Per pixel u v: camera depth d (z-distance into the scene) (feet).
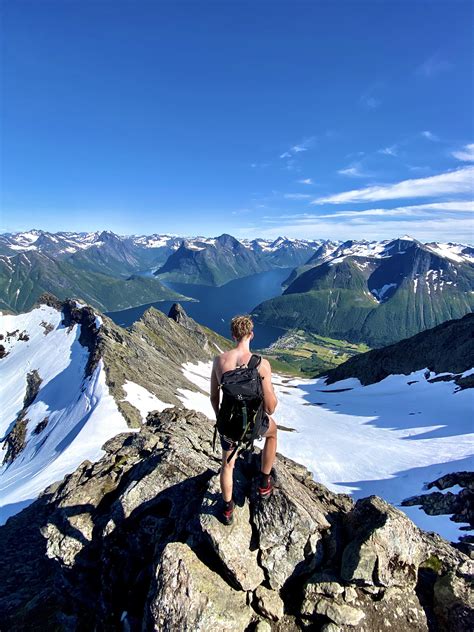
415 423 310.24
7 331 587.68
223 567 26.30
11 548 91.56
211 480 31.37
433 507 149.79
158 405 249.75
